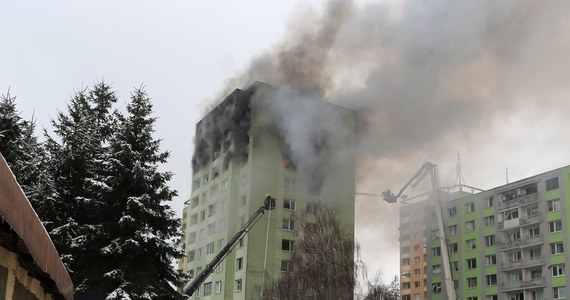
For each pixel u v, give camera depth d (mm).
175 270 20250
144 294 17984
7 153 19594
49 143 21469
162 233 19641
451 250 63969
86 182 19297
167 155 20328
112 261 18609
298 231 35219
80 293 17516
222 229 58156
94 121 23125
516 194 59281
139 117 20359
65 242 18500
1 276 5914
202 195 64375
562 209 53844
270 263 53219
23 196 5277
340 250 32938
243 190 56938
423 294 75125
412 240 77312
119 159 19625
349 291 31406
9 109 20031
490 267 59438
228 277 54500
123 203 19531
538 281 54188
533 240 55656
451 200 65562
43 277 7617
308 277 31406
